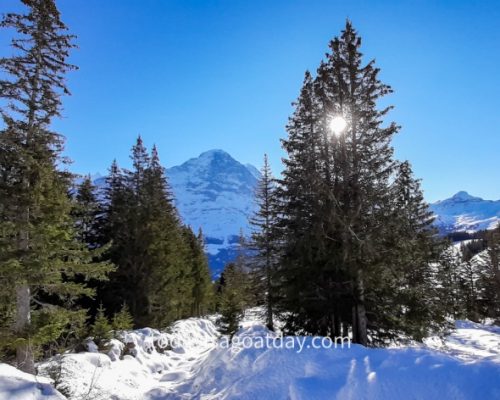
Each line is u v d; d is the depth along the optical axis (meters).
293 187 16.92
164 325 26.69
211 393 10.45
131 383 12.30
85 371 11.52
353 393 7.18
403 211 14.55
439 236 22.17
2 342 10.06
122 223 25.19
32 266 10.26
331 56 16.17
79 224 23.44
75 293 12.23
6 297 11.06
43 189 10.99
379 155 14.57
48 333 10.70
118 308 24.33
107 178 28.47
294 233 16.64
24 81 11.05
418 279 15.44
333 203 14.02
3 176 10.78
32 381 6.59
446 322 15.62
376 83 15.33
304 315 16.11
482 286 39.28
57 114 11.66
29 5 11.66
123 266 24.33
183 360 17.62
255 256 23.55
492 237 31.39
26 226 10.50
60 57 11.95
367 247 13.41
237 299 23.42
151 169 29.70
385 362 7.94
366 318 15.12
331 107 15.54
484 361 6.91
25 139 11.11
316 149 16.97
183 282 33.97
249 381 9.53
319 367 8.91
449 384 6.46
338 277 15.38
